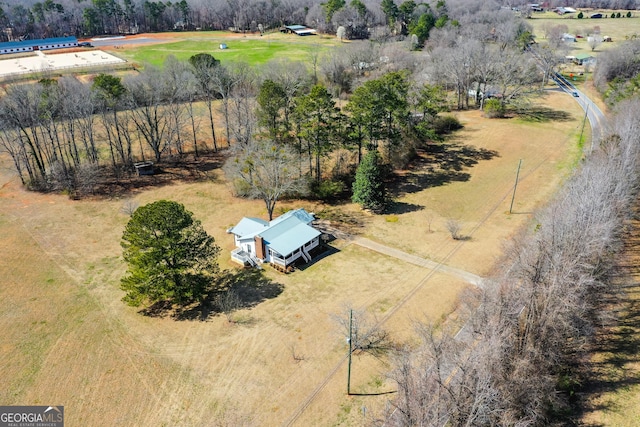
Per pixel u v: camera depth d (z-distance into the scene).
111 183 71.25
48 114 68.69
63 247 55.59
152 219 42.88
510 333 34.84
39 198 66.75
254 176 64.06
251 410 35.06
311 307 45.47
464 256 53.22
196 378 37.78
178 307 46.06
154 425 33.97
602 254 45.38
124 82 87.56
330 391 36.56
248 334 42.25
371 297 46.72
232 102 88.00
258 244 51.78
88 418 34.47
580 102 107.75
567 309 36.16
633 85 90.81
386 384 37.06
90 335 42.34
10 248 55.16
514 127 93.81
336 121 68.94
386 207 64.38
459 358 32.88
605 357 40.47
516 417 32.34
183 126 83.62
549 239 41.56
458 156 80.81
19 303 46.31
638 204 60.16
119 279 49.97
